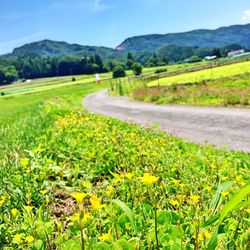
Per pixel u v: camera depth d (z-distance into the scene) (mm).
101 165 6816
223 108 22438
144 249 3219
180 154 8141
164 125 18656
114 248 3023
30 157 6887
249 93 25547
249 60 95250
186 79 66000
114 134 9914
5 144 9219
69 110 20094
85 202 5039
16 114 30078
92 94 79500
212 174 5980
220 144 12609
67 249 3082
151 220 3730
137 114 25766
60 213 4898
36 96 96312
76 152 7824
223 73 63219
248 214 3764
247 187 2363
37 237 3592
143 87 57188
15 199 4840
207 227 3406
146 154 6750
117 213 4152
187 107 25766
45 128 12148
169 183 5238
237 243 3141
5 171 5988
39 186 5305
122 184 5039
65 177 6473
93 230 3686
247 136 13406
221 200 3654
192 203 4000
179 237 3375
